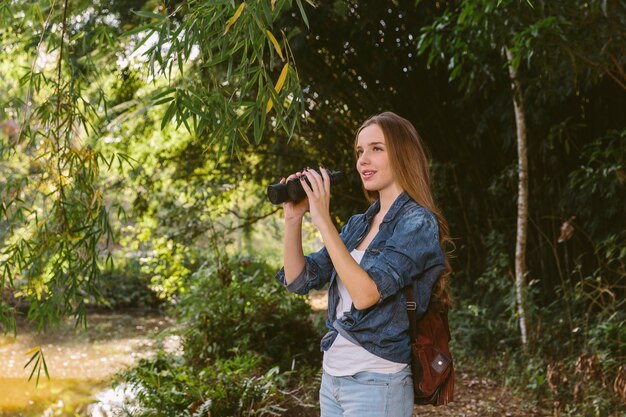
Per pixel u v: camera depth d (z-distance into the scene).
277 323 5.74
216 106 1.82
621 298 5.51
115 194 7.43
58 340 8.12
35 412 5.15
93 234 2.55
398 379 1.82
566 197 5.87
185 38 1.71
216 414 4.03
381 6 5.72
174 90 1.75
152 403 4.07
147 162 7.62
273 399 4.32
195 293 5.88
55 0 2.51
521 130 5.21
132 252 8.39
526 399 4.75
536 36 3.56
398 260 1.74
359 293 1.70
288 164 7.39
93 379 6.20
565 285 5.82
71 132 2.56
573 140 5.89
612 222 5.67
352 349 1.84
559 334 5.21
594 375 4.34
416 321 1.83
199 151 7.57
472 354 5.87
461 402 4.80
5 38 3.88
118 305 10.96
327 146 7.16
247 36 1.73
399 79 6.60
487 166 6.63
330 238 1.73
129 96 7.22
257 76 1.75
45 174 2.61
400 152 1.88
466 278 6.77
